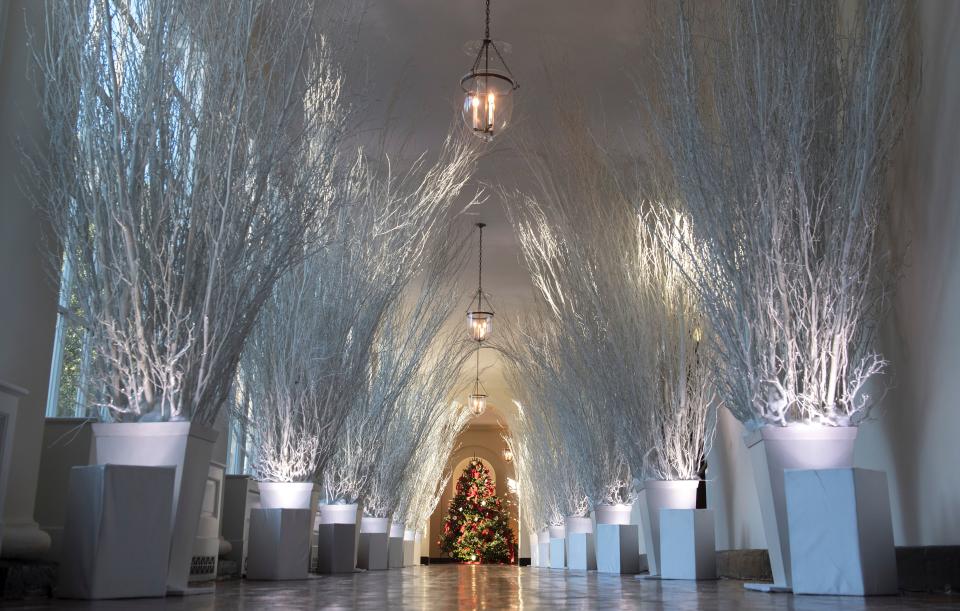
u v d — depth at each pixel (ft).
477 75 18.86
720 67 11.21
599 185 17.88
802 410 10.16
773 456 10.11
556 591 11.21
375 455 21.39
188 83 9.41
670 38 12.51
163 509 8.27
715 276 11.16
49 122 9.16
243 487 17.74
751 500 19.71
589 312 17.38
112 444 8.85
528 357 28.32
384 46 21.21
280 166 10.65
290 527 14.39
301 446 15.84
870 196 10.44
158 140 9.00
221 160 9.38
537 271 20.65
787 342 10.19
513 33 20.98
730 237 10.71
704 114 11.50
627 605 8.18
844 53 11.23
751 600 8.70
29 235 9.61
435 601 8.73
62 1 9.24
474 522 73.82
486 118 18.84
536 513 38.60
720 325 11.07
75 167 8.96
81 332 12.86
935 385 11.01
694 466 16.30
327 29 14.07
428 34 20.97
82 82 8.90
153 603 7.36
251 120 9.98
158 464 8.83
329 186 12.14
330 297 16.63
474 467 76.54
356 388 17.07
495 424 79.20
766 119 10.41
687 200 11.66
